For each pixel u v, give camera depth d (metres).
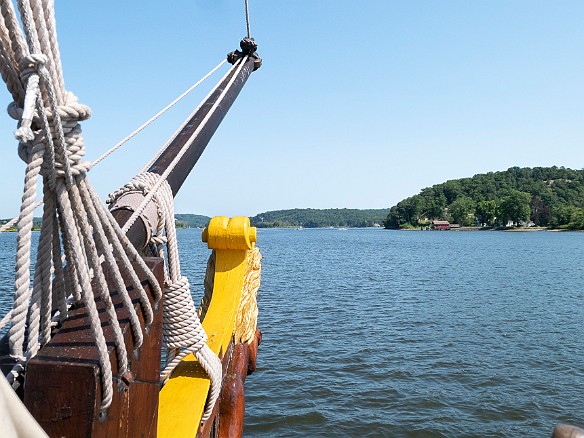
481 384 15.12
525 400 13.92
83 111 2.33
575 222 192.75
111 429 2.46
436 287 38.00
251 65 10.16
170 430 3.47
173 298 3.65
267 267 55.03
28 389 2.27
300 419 12.55
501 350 19.02
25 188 2.15
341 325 23.06
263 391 14.32
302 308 27.58
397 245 110.56
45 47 2.13
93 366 2.26
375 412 13.03
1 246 70.38
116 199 3.56
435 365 16.92
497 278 44.97
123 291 2.55
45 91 2.15
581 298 32.75
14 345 2.25
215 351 4.57
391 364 16.95
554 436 1.89
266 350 18.45
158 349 3.00
